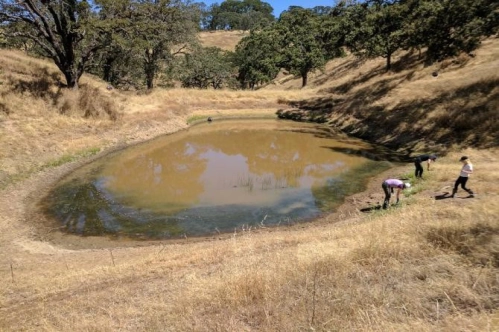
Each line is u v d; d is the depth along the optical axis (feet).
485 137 73.82
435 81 115.24
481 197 44.52
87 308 25.50
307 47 207.62
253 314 19.69
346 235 33.53
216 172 76.74
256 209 56.24
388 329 14.89
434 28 85.25
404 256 23.08
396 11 128.57
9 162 68.39
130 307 24.29
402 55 167.63
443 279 19.19
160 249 42.98
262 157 89.25
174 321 20.62
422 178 59.36
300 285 21.76
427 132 89.20
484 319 14.51
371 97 132.05
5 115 80.64
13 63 102.12
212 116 146.10
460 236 23.72
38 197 61.77
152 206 58.29
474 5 80.12
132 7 110.42
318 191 63.36
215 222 51.93
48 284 32.53
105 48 115.14
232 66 258.57
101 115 103.96
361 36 154.10
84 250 44.42
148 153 92.99
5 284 33.24
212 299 22.45
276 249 33.45
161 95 142.51
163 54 153.28
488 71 103.50
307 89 185.57
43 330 22.52
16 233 48.75
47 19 101.24
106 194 63.67
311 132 120.47
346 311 17.65
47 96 95.14
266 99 165.37
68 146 83.71
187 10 149.59
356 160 83.05
